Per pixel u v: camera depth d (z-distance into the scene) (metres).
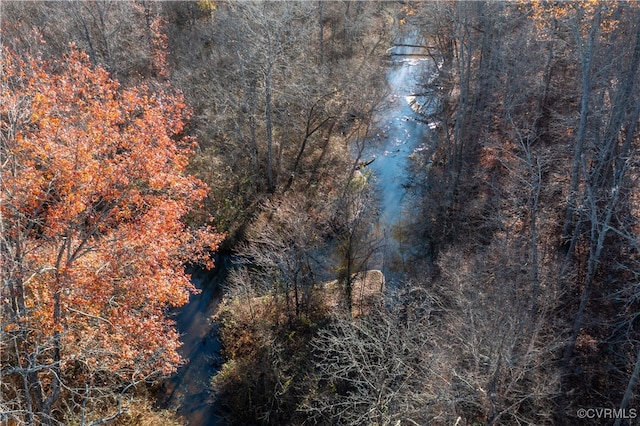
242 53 40.47
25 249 18.88
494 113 39.38
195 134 42.97
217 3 52.50
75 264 20.17
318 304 28.84
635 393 21.73
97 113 19.59
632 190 26.30
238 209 37.41
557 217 29.56
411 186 41.56
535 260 23.48
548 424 21.47
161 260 21.92
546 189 28.08
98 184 19.14
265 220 35.50
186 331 29.70
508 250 26.89
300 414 23.77
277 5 45.25
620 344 23.55
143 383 25.39
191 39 47.12
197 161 40.47
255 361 26.39
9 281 16.75
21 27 38.72
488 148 34.84
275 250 30.31
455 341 23.77
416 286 29.08
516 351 21.03
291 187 39.94
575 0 26.72
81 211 19.58
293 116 43.91
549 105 37.91
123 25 42.19
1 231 17.28
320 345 26.48
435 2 39.69
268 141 37.72
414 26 55.34
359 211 32.62
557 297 23.97
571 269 25.91
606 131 27.58
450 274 26.58
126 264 20.09
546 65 35.53
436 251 33.59
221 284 32.94
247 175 39.91
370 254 31.70
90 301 19.62
